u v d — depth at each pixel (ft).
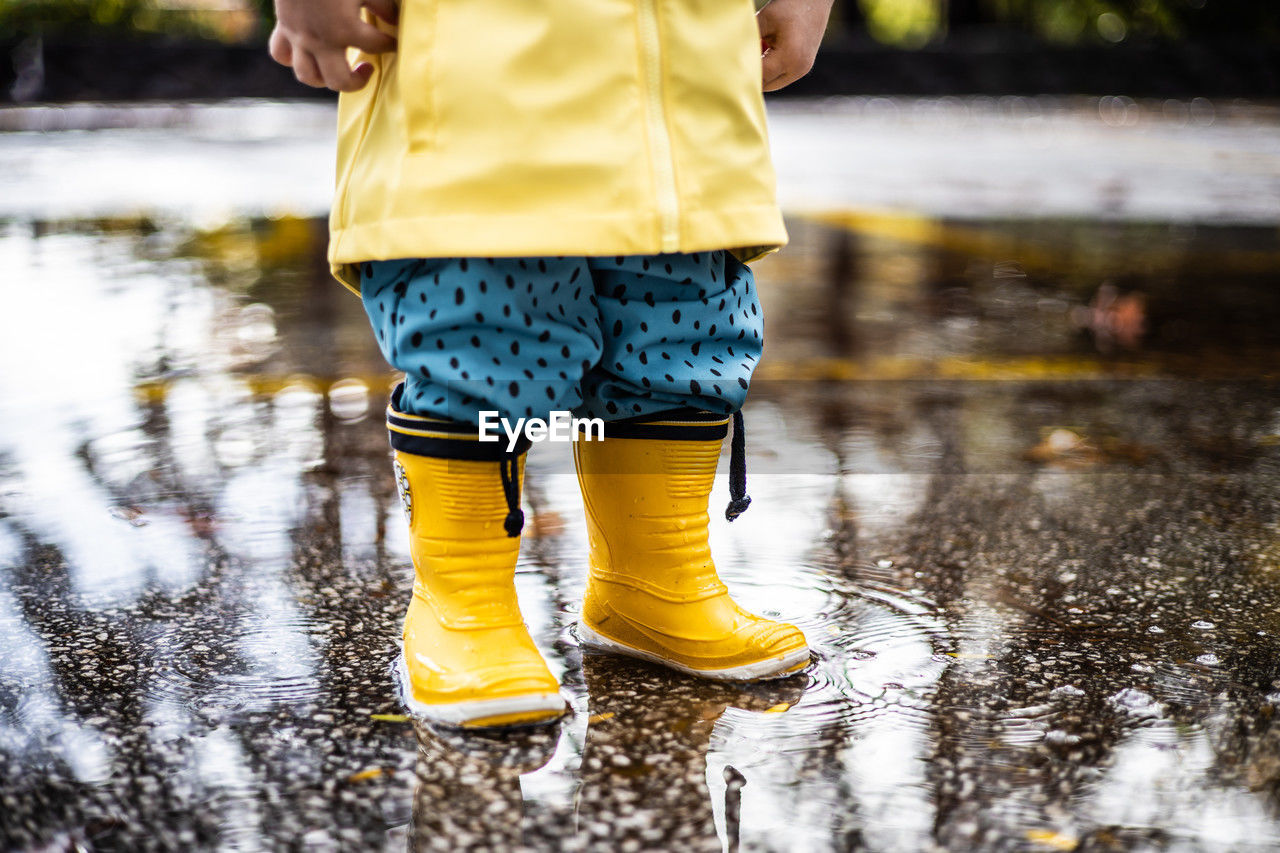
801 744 4.79
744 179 5.06
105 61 57.36
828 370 11.76
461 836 4.12
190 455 8.80
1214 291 15.92
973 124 49.80
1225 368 11.84
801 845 4.09
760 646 5.36
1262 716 5.05
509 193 4.68
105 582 6.52
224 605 6.23
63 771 4.55
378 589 6.47
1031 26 81.51
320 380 10.96
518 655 5.08
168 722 4.95
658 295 5.09
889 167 33.96
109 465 8.54
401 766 4.59
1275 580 6.64
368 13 4.98
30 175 28.76
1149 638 5.88
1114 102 62.03
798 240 20.65
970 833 4.16
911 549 7.11
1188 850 4.08
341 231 5.07
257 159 33.27
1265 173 32.71
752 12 5.15
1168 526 7.51
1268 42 68.03
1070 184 30.19
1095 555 7.02
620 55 4.73
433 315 4.79
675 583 5.46
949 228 22.34
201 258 17.62
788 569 6.79
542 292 4.82
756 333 5.44
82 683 5.33
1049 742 4.81
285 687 5.30
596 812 4.27
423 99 4.70
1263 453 9.09
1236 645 5.80
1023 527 7.48
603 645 5.74
